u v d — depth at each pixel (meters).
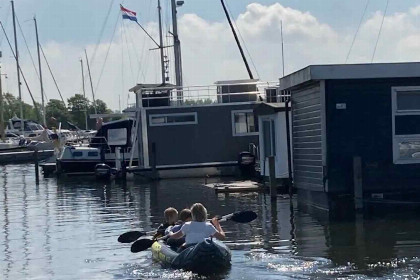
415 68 20.19
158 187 31.48
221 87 36.81
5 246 17.61
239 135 36.38
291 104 23.66
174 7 42.88
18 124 84.94
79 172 40.03
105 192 30.72
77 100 114.06
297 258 14.52
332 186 20.41
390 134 20.55
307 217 20.02
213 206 23.34
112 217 22.27
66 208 25.33
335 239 16.50
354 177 19.95
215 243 13.52
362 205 20.00
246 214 16.22
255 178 31.66
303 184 22.69
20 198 29.80
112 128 39.97
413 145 20.61
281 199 24.25
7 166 55.44
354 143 20.48
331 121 20.45
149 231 18.89
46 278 13.85
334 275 12.89
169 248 14.72
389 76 20.19
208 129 36.28
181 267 13.62
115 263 14.94
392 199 20.56
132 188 31.80
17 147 62.84
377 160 20.52
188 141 36.22
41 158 59.47
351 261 14.05
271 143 26.80
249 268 13.66
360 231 17.38
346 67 20.12
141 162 37.34
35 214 23.91
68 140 60.03
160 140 36.09
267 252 15.26
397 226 17.86
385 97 20.53
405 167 20.56
